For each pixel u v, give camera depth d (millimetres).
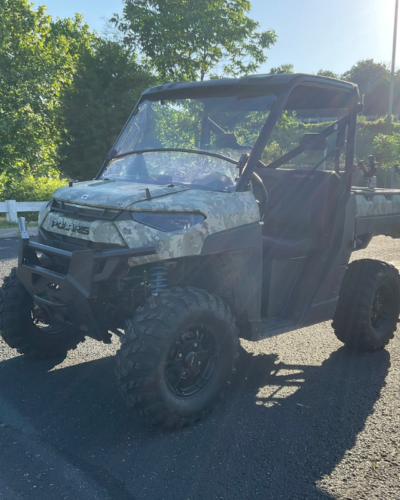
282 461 2902
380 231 4996
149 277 3354
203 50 27719
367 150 19641
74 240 3375
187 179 3725
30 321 4168
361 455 2963
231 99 3893
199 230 3182
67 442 3082
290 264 4168
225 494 2588
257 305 3660
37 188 15422
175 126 4074
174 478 2725
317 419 3418
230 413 3504
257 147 3633
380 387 3963
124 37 28234
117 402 3629
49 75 21859
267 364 4434
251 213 3496
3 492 2559
